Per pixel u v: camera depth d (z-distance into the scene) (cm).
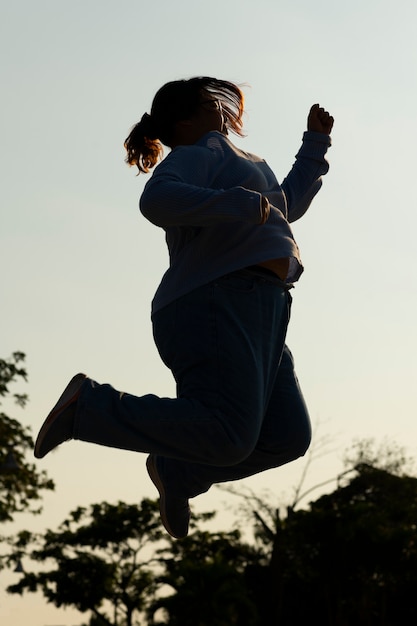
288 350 400
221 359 361
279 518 4706
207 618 4469
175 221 350
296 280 384
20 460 3225
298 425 388
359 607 5038
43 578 5147
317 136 452
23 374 3284
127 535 5128
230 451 356
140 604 5209
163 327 376
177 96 405
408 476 5150
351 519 4822
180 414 353
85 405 352
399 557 4797
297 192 443
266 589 4953
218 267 367
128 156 428
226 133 410
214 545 5153
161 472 406
